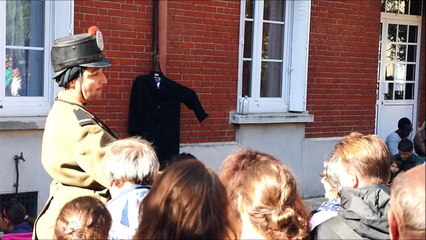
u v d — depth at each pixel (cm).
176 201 214
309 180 834
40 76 630
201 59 716
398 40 1005
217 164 734
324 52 835
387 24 987
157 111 657
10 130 586
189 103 680
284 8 816
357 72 877
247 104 757
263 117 767
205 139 727
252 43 783
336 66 851
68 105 345
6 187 589
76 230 273
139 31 670
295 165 817
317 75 831
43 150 345
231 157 291
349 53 863
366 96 892
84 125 335
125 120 663
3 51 600
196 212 213
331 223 284
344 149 308
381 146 306
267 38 805
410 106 1026
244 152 292
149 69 679
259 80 790
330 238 279
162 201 216
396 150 842
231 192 269
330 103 850
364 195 286
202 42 715
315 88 831
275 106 809
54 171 335
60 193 334
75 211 278
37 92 629
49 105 628
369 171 299
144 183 305
